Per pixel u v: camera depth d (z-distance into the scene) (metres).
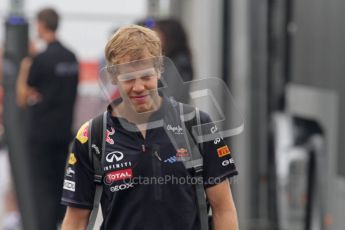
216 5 24.36
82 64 36.00
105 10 35.81
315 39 23.94
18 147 25.12
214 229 12.27
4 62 25.31
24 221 25.12
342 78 23.33
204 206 12.04
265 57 24.22
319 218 23.58
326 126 23.59
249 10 24.19
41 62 27.73
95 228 12.33
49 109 28.02
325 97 23.66
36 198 27.95
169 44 22.41
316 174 23.69
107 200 12.03
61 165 28.53
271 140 24.11
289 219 23.98
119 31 11.84
